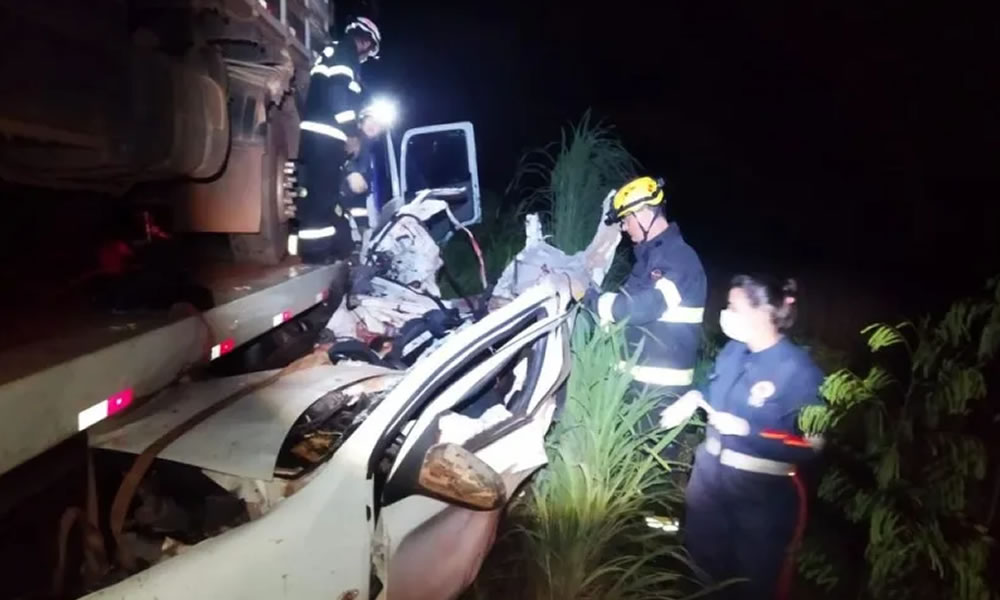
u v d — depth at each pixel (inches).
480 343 118.2
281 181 192.9
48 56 94.0
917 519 143.3
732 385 149.6
